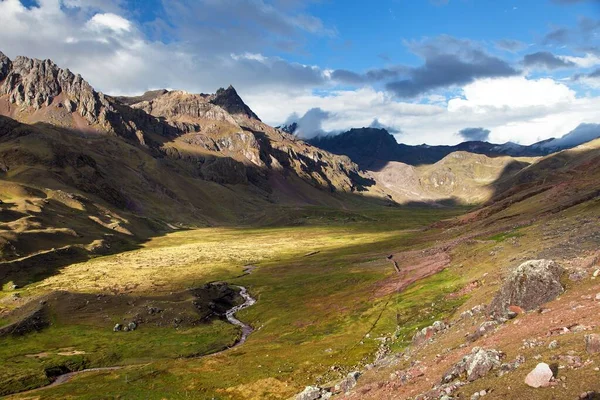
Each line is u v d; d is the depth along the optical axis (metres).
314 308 98.44
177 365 71.56
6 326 95.12
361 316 81.31
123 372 69.94
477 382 24.05
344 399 36.12
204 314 108.81
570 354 22.25
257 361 68.88
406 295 83.38
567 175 175.50
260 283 141.88
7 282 150.00
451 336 42.06
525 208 135.25
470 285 71.00
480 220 156.38
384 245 184.25
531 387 20.33
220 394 57.38
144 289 139.88
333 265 153.00
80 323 101.06
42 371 72.25
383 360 49.00
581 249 59.53
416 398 26.20
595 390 17.69
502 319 36.41
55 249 192.00
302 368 61.59
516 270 39.06
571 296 33.66
